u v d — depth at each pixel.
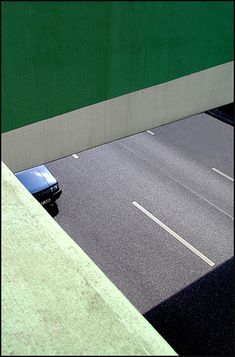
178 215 8.55
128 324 1.75
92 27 1.47
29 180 8.27
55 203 8.77
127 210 8.64
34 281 1.95
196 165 10.28
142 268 7.25
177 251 7.62
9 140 2.73
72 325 1.75
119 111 2.79
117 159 10.40
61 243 2.17
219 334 6.12
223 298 6.67
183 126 12.13
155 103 2.78
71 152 2.94
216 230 8.14
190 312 6.46
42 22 1.56
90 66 1.62
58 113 1.81
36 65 1.69
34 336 1.70
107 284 1.94
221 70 2.75
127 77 1.62
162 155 10.66
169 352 1.64
